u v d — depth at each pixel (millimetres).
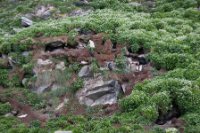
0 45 26781
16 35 27766
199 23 30891
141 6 36062
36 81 23484
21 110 22078
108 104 21359
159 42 25250
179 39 26484
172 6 35062
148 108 19234
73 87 22516
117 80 22328
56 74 23391
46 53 25000
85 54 24438
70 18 31109
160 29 28484
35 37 26938
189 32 28594
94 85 22141
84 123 19703
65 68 23688
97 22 28297
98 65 23562
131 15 31844
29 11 36156
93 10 35344
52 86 23078
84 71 23266
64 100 22156
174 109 20000
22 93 23141
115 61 23750
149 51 24812
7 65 25516
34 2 37688
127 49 25047
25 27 32500
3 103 22719
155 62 23828
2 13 37375
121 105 20453
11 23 34188
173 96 20219
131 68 23625
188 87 20406
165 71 23422
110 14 31750
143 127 18484
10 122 20750
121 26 27641
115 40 25844
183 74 22203
